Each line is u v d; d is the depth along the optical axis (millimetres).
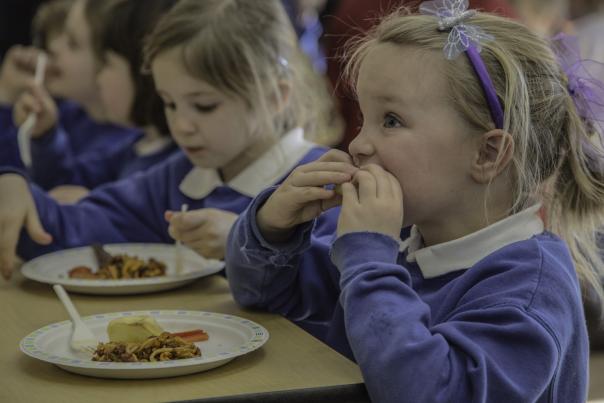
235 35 2018
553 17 3246
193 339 1379
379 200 1284
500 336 1167
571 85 1465
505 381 1129
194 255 2012
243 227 1535
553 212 1468
